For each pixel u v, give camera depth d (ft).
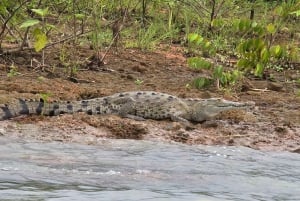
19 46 90.22
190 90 81.10
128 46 103.04
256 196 42.27
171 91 79.87
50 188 40.86
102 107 68.18
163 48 105.91
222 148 57.93
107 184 43.01
